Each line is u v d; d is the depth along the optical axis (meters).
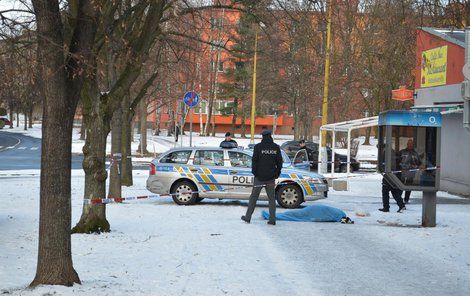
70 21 8.28
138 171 36.31
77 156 50.56
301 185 19.66
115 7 11.41
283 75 54.75
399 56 39.28
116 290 8.22
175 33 19.19
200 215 17.30
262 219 16.77
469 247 12.67
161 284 8.78
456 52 25.28
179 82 41.72
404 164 15.78
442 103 26.50
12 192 22.41
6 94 10.33
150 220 16.02
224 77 72.88
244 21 17.33
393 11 24.00
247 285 8.91
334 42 42.22
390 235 14.17
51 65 7.93
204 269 9.95
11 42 8.77
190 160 20.23
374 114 51.22
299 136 61.84
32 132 93.75
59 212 8.17
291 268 10.27
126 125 25.75
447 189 26.77
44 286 7.96
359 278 9.64
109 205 19.42
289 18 16.05
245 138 76.25
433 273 10.15
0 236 12.77
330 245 12.70
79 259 10.55
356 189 27.83
